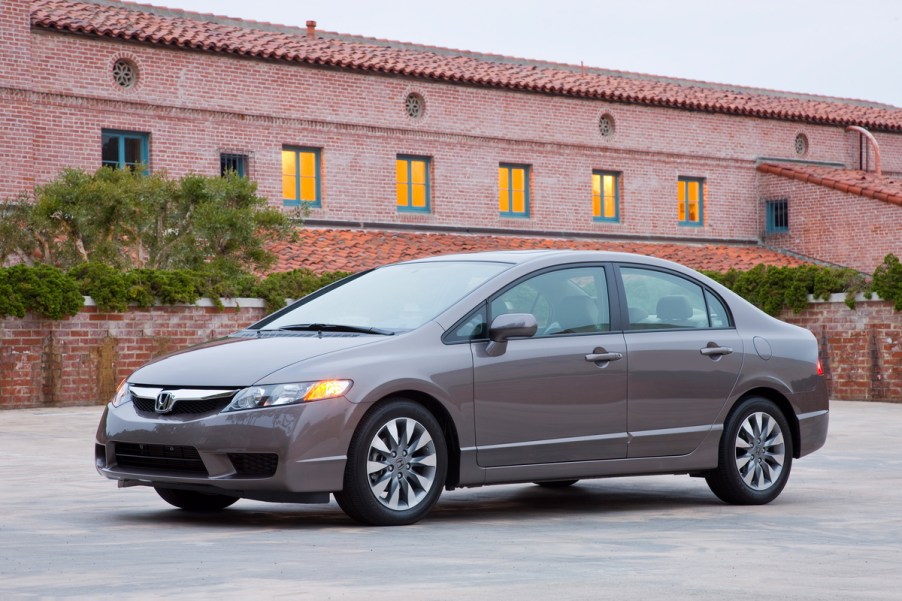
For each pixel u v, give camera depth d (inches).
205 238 1237.7
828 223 1980.8
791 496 553.9
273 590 323.0
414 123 1748.3
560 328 486.6
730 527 453.4
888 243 1902.1
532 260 495.2
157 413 442.3
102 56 1489.9
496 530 440.5
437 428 452.4
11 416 986.7
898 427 936.3
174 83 1545.3
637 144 1955.0
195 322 1159.0
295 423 425.4
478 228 1800.0
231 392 432.8
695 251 1961.1
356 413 434.0
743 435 525.3
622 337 499.2
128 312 1120.2
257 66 1616.6
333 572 350.0
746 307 542.6
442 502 531.5
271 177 1624.0
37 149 1433.3
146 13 1604.3
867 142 2175.2
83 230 1189.7
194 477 431.5
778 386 537.0
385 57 1747.0
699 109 2009.1
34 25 1430.9
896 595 323.3
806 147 2134.6
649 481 613.3
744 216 2063.2
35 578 339.9
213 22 1701.5
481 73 1814.7
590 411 485.7
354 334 464.8
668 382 505.0
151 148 1530.5
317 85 1668.3
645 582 337.7
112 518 469.7
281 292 1210.0
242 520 465.4
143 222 1208.8
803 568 363.9
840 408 1146.0
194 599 311.1
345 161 1691.7
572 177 1892.2
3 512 486.0
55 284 1070.4
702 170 2022.6
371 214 1708.9
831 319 1279.5
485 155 1812.3
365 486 437.7
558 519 474.6
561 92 1866.4
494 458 464.4
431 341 458.0
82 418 967.6
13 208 1236.5
